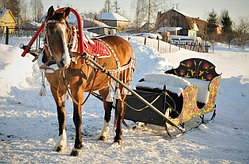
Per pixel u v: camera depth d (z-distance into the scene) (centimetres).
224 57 2628
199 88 646
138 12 3962
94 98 866
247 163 435
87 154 441
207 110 651
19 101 752
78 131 439
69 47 407
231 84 959
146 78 620
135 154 449
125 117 591
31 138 505
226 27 7212
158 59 1628
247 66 2170
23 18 6153
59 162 401
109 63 491
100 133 529
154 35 3766
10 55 1009
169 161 425
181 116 559
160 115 540
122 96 534
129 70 552
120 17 6112
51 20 388
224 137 583
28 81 941
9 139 491
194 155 458
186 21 5725
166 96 570
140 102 567
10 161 393
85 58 404
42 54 416
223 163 424
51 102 795
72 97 426
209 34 6319
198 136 580
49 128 568
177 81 579
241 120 731
